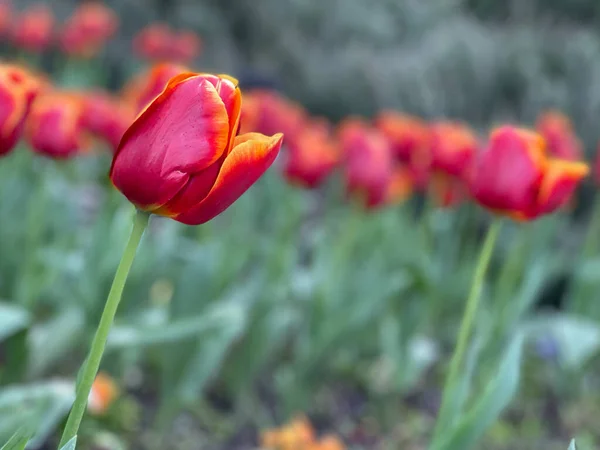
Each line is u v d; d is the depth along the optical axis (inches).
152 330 90.8
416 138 138.6
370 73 288.8
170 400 110.1
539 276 132.2
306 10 333.7
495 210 64.5
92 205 178.7
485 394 59.0
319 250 135.4
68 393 73.7
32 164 146.2
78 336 117.0
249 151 40.2
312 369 123.3
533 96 271.6
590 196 230.8
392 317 136.0
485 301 166.6
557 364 148.6
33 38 246.8
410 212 185.8
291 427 106.8
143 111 39.3
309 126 158.9
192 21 347.9
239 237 139.5
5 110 59.2
